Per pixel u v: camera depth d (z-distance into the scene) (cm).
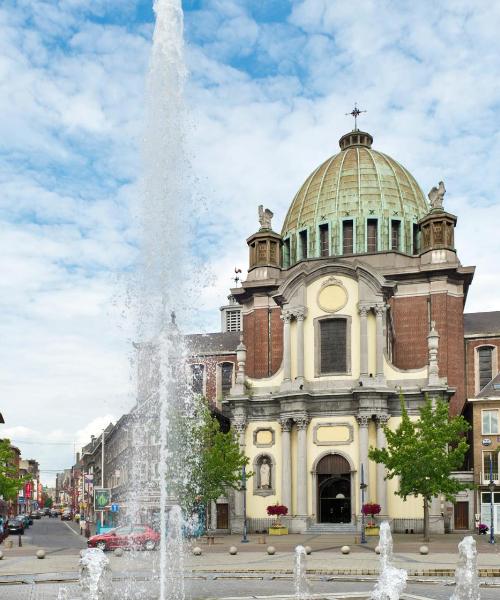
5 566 3681
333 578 3005
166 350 2739
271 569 3272
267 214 8006
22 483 8112
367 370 6388
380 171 7975
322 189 8044
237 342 8969
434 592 2600
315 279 6725
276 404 6619
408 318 7244
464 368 7269
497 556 3922
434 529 6034
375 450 5347
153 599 2423
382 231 7706
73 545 5859
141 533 4847
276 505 6134
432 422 5297
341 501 6353
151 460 5606
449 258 7250
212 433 5956
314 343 6631
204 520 6425
